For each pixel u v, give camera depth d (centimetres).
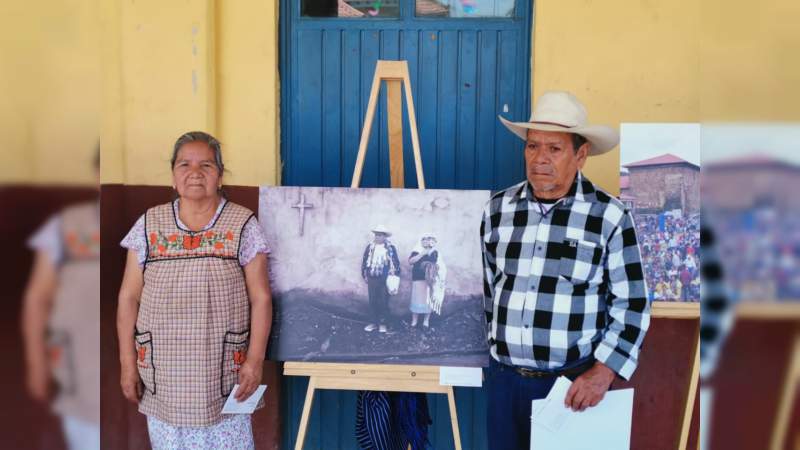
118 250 276
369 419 233
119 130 275
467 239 223
